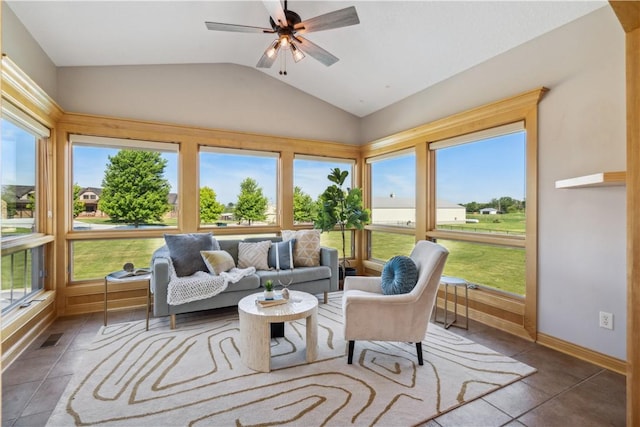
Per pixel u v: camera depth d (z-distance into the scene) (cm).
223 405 198
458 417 190
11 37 263
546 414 193
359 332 248
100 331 309
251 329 241
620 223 243
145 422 183
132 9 291
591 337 258
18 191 295
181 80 414
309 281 388
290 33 261
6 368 239
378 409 195
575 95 267
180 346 277
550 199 285
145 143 392
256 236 459
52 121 338
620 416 192
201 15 317
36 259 325
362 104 498
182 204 411
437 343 289
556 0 254
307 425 182
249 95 455
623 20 157
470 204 370
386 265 287
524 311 304
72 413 190
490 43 312
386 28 324
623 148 239
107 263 381
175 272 343
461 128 367
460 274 381
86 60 356
